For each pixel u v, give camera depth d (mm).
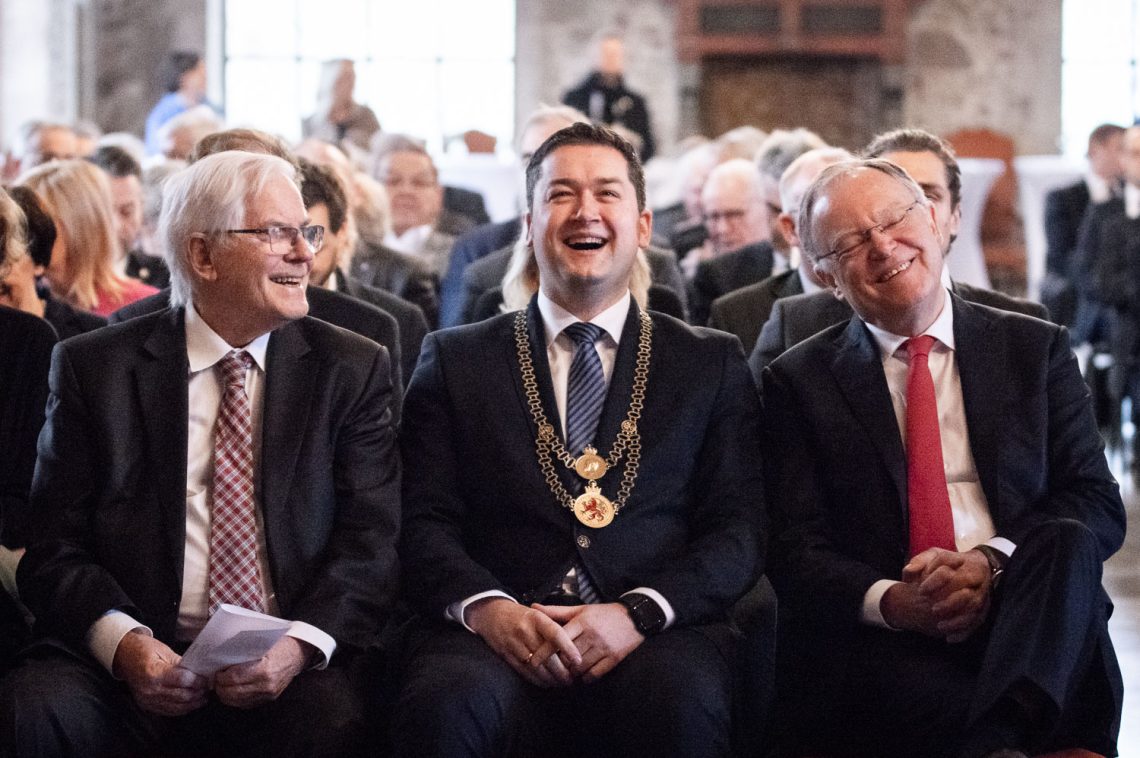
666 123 13977
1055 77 14062
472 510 3297
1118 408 8117
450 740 2883
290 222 3117
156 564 3078
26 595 3094
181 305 3229
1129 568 5652
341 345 3273
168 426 3119
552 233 3279
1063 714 3043
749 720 3383
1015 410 3260
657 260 4961
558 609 3064
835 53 13570
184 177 3172
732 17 13594
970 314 3348
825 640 3260
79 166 4668
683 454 3266
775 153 5152
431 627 3193
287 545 3117
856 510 3283
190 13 13891
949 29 14047
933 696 3084
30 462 3531
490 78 14281
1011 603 2979
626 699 2965
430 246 7289
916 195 3270
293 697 2992
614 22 14055
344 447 3232
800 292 4375
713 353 3342
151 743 3094
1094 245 8367
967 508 3250
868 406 3283
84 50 13453
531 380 3295
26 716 2857
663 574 3133
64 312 4203
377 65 14320
